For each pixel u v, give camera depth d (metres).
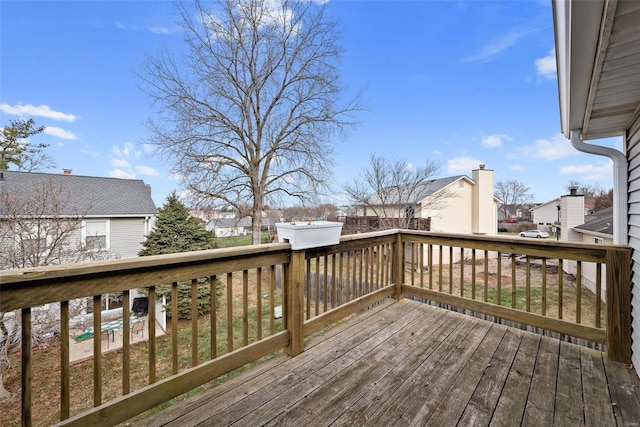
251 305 8.17
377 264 3.09
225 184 9.46
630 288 2.04
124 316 1.39
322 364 1.98
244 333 1.87
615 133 2.83
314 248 2.32
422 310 2.97
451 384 1.77
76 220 5.97
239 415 1.51
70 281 1.23
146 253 7.92
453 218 14.70
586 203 26.48
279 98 9.92
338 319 2.51
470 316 2.82
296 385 1.76
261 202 10.32
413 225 13.28
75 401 4.41
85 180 10.17
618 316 2.04
